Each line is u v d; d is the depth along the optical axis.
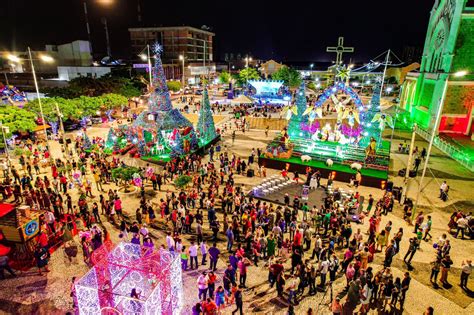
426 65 46.66
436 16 43.28
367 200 23.31
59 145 35.69
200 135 35.78
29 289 14.06
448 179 27.72
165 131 30.44
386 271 13.18
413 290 14.40
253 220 17.94
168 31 117.00
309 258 16.30
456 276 15.47
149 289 12.77
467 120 39.44
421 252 17.22
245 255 16.67
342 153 30.09
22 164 27.06
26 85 68.56
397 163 31.41
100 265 12.73
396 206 22.50
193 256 15.35
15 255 15.82
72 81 52.00
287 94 68.69
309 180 25.45
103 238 16.38
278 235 16.62
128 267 12.78
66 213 20.67
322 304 13.38
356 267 14.13
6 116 31.45
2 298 13.52
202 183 25.73
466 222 18.38
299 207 21.70
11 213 15.56
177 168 27.47
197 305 11.55
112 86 55.34
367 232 18.81
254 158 32.38
